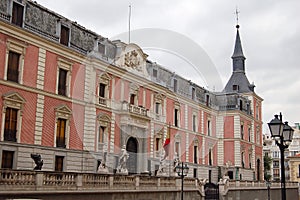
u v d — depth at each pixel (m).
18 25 27.48
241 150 56.59
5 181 17.86
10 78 26.73
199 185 33.34
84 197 21.72
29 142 27.58
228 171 54.72
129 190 24.73
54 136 29.52
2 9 26.48
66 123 30.75
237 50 66.94
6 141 25.91
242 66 66.50
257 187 46.69
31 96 28.00
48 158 28.70
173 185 29.08
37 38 28.41
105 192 22.98
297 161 74.12
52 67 29.77
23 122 27.30
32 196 18.78
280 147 15.61
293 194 60.12
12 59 27.06
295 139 97.56
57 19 30.88
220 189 37.91
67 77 31.05
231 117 56.78
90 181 22.27
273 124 15.63
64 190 20.47
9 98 26.39
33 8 29.02
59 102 30.11
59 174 20.44
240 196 41.62
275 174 95.62
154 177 27.02
